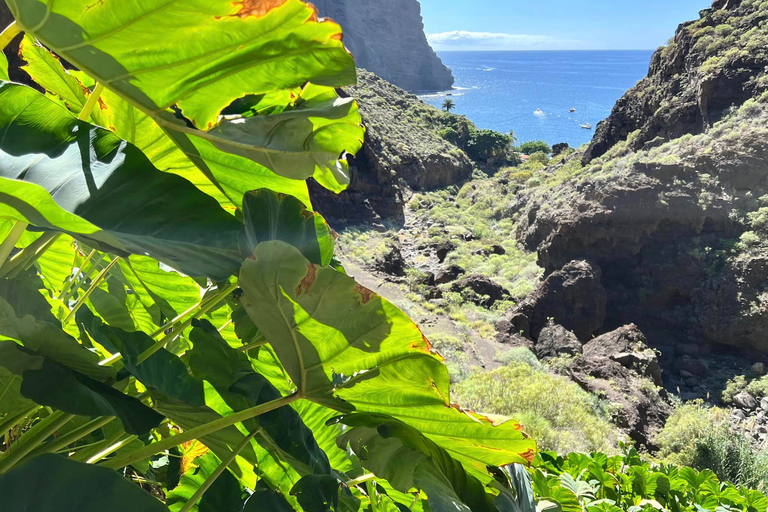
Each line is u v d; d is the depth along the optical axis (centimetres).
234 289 125
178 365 109
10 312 74
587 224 2700
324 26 83
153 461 194
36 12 74
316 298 85
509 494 126
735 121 3394
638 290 2672
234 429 107
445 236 4047
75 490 69
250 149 109
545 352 2238
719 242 2652
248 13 78
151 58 84
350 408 107
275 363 163
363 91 6931
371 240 3866
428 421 109
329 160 127
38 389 77
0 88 81
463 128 7244
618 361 1973
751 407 2042
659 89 4344
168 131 114
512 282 3133
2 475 66
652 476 371
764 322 2369
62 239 168
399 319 88
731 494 391
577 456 379
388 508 158
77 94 138
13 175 74
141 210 79
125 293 193
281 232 108
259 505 101
